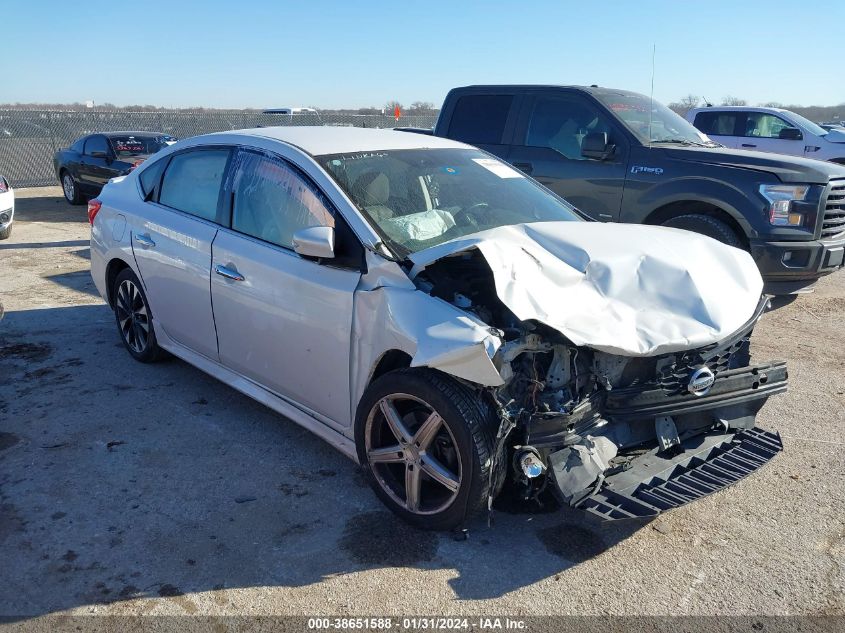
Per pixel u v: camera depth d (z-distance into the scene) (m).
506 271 2.85
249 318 3.80
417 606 2.69
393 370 3.10
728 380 3.21
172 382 4.83
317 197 3.53
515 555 3.00
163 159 4.77
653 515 2.78
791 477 3.66
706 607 2.70
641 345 2.82
